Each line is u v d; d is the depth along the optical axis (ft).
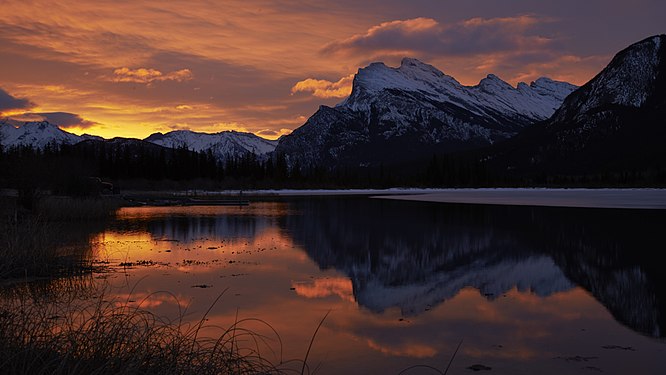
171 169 375.86
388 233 79.61
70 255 53.93
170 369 17.61
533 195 264.72
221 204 172.55
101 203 108.27
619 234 77.20
